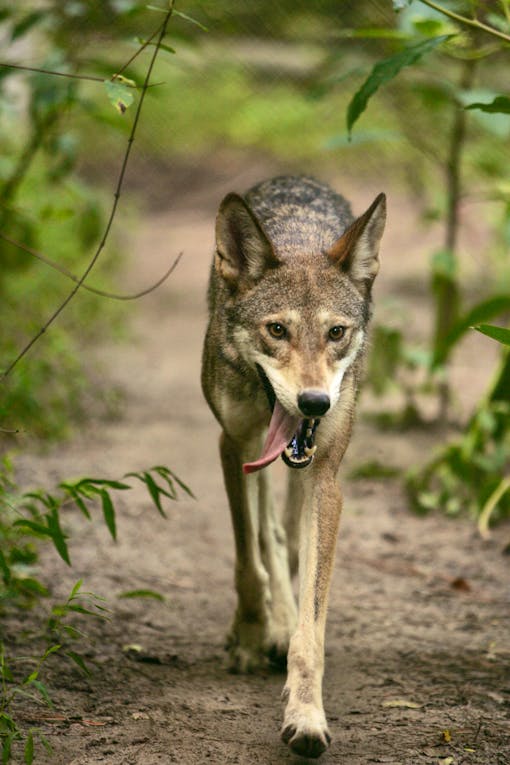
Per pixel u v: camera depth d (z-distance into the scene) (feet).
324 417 22.06
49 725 19.75
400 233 84.33
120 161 104.78
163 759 18.75
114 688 22.04
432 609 28.45
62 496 34.24
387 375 44.29
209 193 101.24
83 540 32.04
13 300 48.03
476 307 34.73
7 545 26.32
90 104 35.01
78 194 41.78
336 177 100.01
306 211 26.91
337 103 104.37
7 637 23.81
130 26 37.47
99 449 41.34
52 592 27.25
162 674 23.32
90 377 51.83
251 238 22.88
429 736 20.18
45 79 33.40
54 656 23.21
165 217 95.86
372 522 36.04
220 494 38.01
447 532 35.22
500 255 61.11
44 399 44.55
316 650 19.92
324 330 22.06
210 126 110.73
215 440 43.98
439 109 39.37
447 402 44.29
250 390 23.16
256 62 74.90
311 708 18.75
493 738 20.07
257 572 24.14
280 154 107.65
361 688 22.89
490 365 55.62
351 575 31.17
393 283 71.36
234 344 23.04
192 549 32.83
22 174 38.58
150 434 44.14
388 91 47.70
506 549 33.14
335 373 21.88
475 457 36.47
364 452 42.80
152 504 36.27
